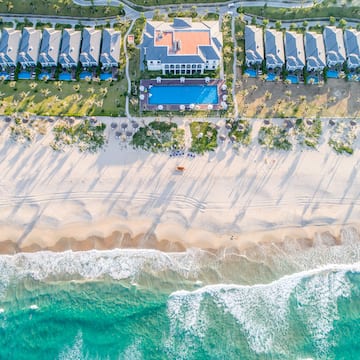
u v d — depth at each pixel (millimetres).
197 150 90125
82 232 85562
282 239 85750
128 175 88500
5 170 88688
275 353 78125
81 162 89375
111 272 83375
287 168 89375
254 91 94812
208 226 85938
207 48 93125
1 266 83562
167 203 87000
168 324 80000
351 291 82750
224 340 78938
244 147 90562
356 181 88938
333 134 91875
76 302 81312
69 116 92250
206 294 81938
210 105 93250
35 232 85562
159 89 94562
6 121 92062
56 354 77438
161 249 84812
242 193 87688
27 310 80500
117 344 78312
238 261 84250
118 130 91250
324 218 86875
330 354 78062
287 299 81812
